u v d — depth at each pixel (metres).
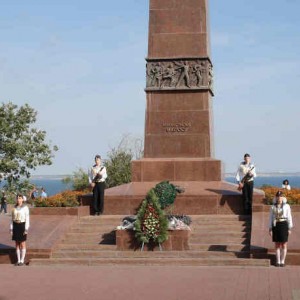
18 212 21.50
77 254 22.17
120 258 21.58
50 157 50.47
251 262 20.56
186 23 30.08
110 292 16.09
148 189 27.94
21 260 21.64
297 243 21.48
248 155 25.84
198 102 29.66
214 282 17.36
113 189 28.27
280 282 17.28
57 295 15.84
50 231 23.97
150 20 30.31
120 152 46.91
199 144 29.48
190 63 29.78
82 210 26.19
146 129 29.84
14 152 49.31
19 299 15.43
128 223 23.09
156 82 29.92
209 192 26.91
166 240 22.16
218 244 22.70
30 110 50.25
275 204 20.31
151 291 16.14
